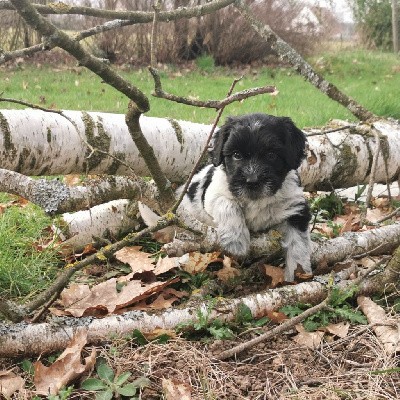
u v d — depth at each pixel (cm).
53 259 80
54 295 63
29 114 86
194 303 66
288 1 319
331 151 104
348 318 64
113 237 86
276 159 75
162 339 61
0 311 60
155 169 68
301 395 53
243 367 57
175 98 54
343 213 104
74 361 56
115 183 72
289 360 59
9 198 102
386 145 107
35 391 54
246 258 76
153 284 71
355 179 107
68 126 87
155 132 94
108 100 206
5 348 58
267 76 287
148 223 83
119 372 56
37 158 86
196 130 97
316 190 107
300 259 75
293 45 323
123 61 303
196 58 315
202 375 56
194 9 74
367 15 402
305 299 68
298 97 219
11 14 285
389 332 62
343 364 59
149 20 69
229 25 310
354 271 73
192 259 76
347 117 164
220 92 234
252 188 72
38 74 266
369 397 52
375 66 318
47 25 46
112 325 61
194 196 84
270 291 68
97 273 79
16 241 79
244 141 74
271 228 78
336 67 309
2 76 256
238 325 64
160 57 307
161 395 54
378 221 89
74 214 85
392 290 69
